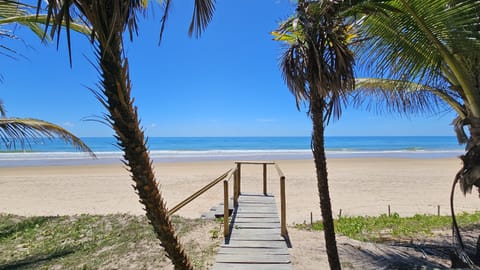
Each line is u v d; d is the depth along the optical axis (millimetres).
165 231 2100
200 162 25500
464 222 7629
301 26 3633
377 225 7734
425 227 7352
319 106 3756
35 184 14781
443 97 4598
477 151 3846
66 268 5211
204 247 5492
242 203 7883
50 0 1667
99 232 6836
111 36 1706
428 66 3701
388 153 36156
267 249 4867
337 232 7195
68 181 15586
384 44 3650
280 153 37875
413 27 3389
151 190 2020
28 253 6008
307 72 3617
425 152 37969
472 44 3189
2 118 5055
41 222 7660
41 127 5289
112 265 5188
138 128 1970
